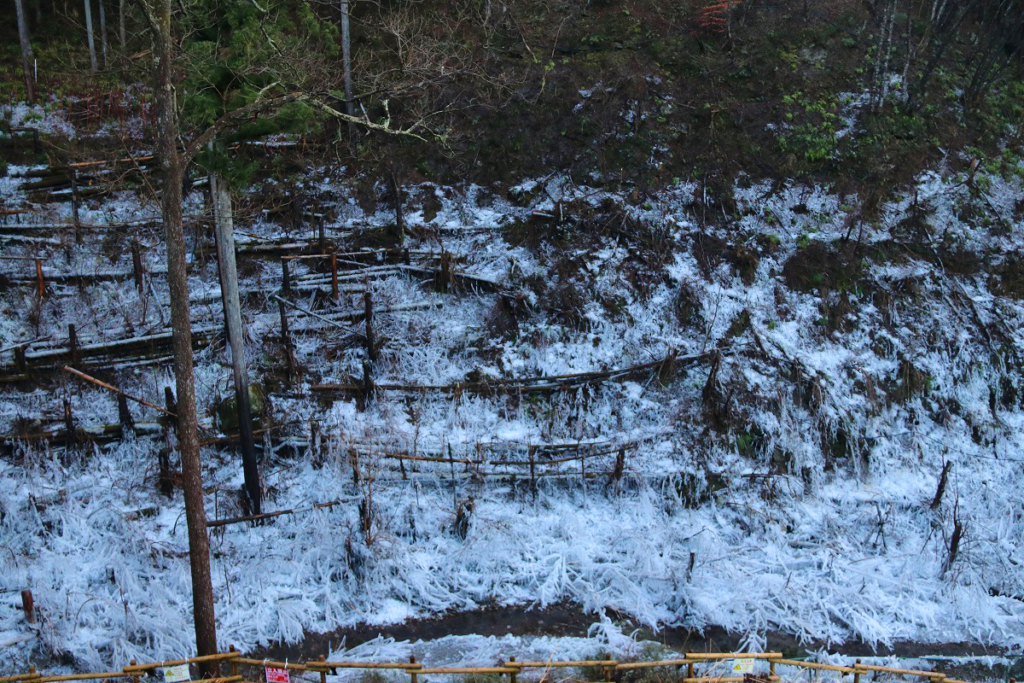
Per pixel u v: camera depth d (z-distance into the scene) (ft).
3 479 40.68
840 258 52.44
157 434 43.16
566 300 49.67
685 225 53.78
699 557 40.68
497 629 37.60
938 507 43.86
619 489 43.39
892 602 39.29
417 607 38.65
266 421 44.06
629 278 51.06
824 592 39.83
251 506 40.73
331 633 37.24
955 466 46.52
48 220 50.49
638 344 48.83
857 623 38.11
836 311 50.72
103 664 34.65
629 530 41.98
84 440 42.22
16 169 54.03
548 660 35.06
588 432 45.85
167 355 45.85
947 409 48.67
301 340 47.39
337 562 39.68
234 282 38.83
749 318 49.70
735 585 39.29
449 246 52.47
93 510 40.37
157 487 41.47
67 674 34.22
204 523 31.14
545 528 42.06
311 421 44.24
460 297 50.16
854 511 43.96
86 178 53.62
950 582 40.27
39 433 42.32
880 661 36.45
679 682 32.65
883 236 54.03
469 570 40.32
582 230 53.11
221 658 31.04
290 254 51.08
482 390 46.32
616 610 38.50
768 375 47.73
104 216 51.57
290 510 41.11
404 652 35.68
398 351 47.34
